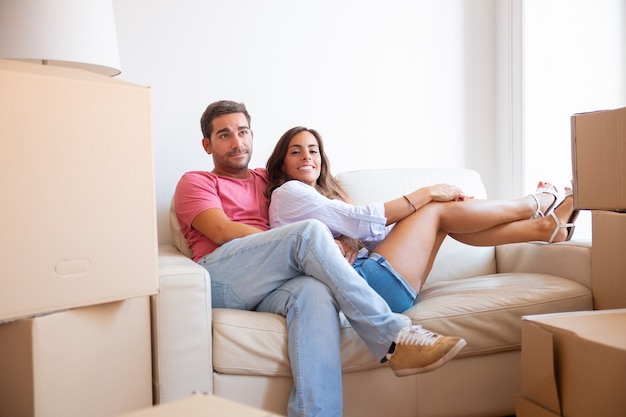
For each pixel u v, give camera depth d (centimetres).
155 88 232
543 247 215
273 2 252
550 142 296
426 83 285
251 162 248
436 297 190
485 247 236
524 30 288
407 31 280
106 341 135
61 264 124
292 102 255
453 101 292
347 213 191
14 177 117
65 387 128
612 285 184
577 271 201
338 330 161
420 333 155
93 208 128
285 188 200
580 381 134
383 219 191
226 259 175
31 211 120
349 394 167
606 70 307
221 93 243
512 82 293
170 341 145
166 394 145
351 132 268
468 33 295
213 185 205
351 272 162
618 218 180
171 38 234
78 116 125
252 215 209
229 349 153
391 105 277
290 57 255
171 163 235
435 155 288
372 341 159
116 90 131
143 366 142
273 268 167
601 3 306
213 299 176
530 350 148
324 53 262
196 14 238
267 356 155
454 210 199
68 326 128
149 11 230
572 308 189
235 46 245
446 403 177
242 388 154
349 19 267
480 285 199
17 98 117
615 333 135
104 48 188
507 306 181
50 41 177
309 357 154
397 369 157
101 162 129
